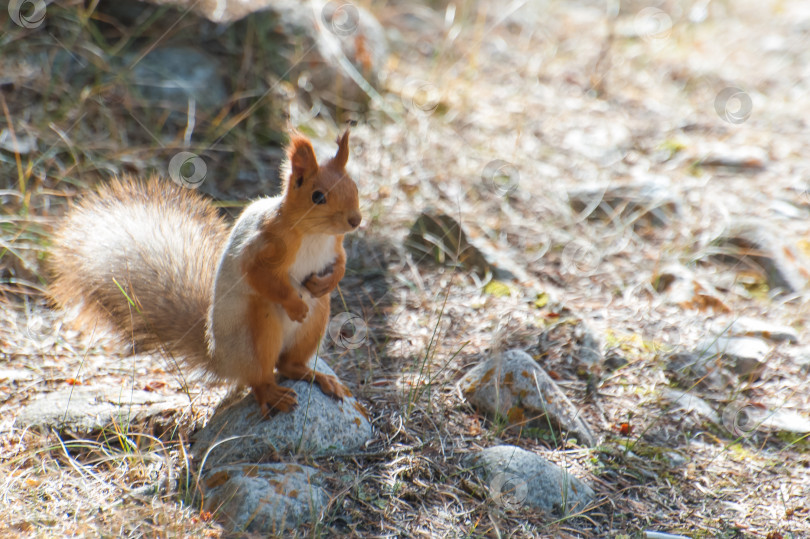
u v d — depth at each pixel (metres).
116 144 11.63
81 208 8.38
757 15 22.77
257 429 6.91
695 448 7.79
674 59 18.98
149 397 7.70
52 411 7.22
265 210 6.51
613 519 6.73
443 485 6.87
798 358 9.25
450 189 12.52
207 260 7.89
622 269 11.06
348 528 6.27
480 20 19.33
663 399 8.41
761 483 7.34
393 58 16.78
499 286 10.47
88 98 12.09
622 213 12.27
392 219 11.68
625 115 15.94
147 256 7.88
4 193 10.19
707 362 8.99
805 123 16.08
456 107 15.23
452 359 8.58
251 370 6.86
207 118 12.52
